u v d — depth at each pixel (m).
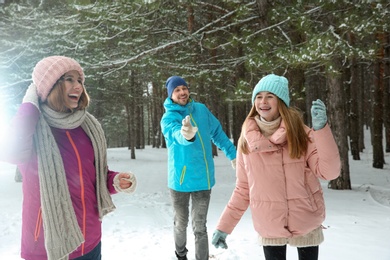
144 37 10.95
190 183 3.52
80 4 9.05
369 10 6.75
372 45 6.50
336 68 6.67
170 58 12.10
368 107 32.22
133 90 22.89
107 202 2.19
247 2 8.94
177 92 3.68
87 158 2.08
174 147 3.58
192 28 12.19
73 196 2.00
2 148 1.80
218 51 15.00
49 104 2.02
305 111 8.61
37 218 1.91
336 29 7.17
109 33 10.67
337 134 10.20
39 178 1.89
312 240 2.40
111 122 30.66
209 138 3.72
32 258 1.91
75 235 1.93
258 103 2.52
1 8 12.28
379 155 18.11
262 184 2.41
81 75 2.14
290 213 2.36
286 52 7.04
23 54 10.82
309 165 2.38
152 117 37.56
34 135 1.94
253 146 2.38
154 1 8.29
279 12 7.65
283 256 2.46
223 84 12.48
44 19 10.53
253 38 8.46
